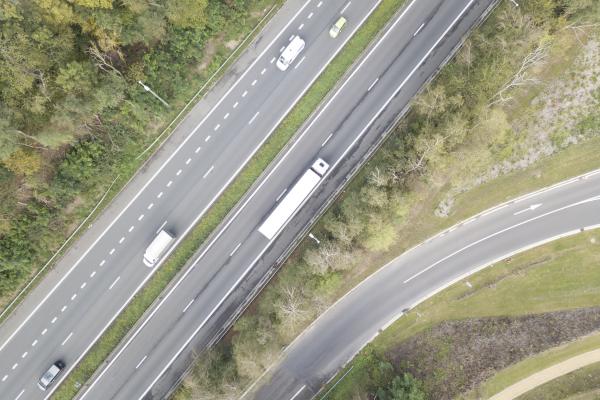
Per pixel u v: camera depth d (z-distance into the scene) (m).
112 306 65.25
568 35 63.16
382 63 66.88
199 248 66.12
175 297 65.88
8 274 61.41
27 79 52.25
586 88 65.88
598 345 62.00
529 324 64.25
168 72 62.84
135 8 55.34
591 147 66.19
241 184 66.38
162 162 66.19
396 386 60.97
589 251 65.38
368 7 66.81
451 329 65.25
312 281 61.56
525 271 65.62
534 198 66.50
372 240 61.09
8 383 63.38
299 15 66.56
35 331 64.25
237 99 66.50
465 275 66.25
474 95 59.03
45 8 51.31
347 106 66.69
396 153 61.81
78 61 57.00
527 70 64.56
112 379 64.69
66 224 63.81
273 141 66.44
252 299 65.50
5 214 58.56
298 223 66.06
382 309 66.12
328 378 65.06
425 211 66.81
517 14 58.44
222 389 58.09
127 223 65.81
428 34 66.81
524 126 66.38
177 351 65.12
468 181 66.44
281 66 65.69
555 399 61.03
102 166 62.41
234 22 64.31
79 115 57.06
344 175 66.25
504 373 62.16
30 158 56.25
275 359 62.22
